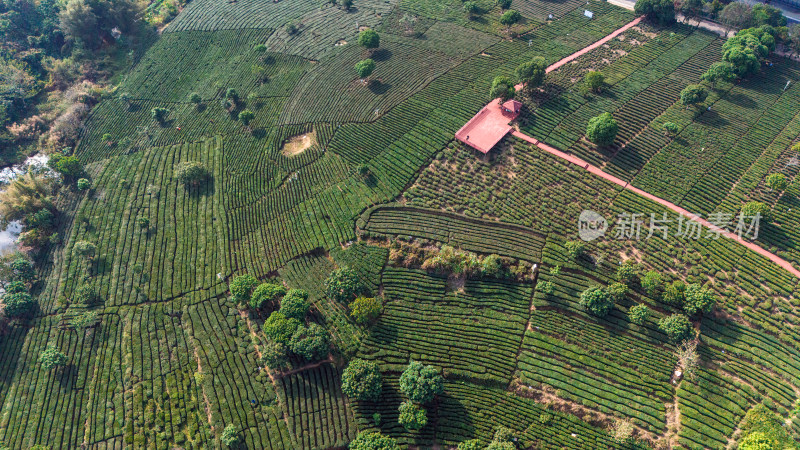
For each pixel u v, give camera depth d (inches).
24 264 2706.7
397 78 3636.8
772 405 2106.3
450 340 2369.6
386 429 2134.6
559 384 2228.1
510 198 2842.0
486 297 2500.0
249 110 3577.8
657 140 3107.8
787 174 2923.2
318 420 2161.7
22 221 3065.9
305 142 3361.2
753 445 1905.8
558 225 2719.0
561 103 3314.5
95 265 2775.6
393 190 2930.6
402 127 3267.7
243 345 2406.5
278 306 2529.5
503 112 3248.0
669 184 2883.9
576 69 3587.6
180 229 2920.8
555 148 3083.2
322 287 2573.8
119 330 2514.8
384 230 2746.1
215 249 2812.5
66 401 2288.4
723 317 2383.1
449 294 2527.1
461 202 2844.5
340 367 2314.2
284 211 2947.8
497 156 3034.0
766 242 2635.3
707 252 2576.3
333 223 2824.8
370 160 3112.7
